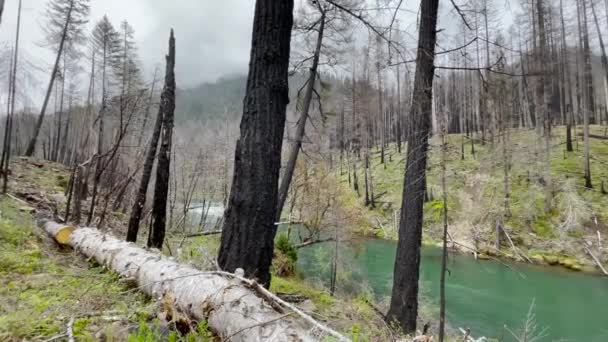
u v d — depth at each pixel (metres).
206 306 2.34
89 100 24.89
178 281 2.76
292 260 10.79
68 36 20.89
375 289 11.54
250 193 3.23
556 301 10.80
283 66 3.47
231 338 2.03
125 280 3.41
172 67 5.95
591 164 20.20
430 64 5.64
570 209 16.50
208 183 24.89
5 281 3.33
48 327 2.37
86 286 3.29
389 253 16.89
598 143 22.88
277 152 3.41
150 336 2.04
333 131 26.47
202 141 38.75
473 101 29.09
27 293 3.03
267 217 3.28
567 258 14.45
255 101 3.35
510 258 14.14
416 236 5.79
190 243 8.34
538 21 21.78
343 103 22.17
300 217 14.39
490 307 10.25
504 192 18.67
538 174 19.67
